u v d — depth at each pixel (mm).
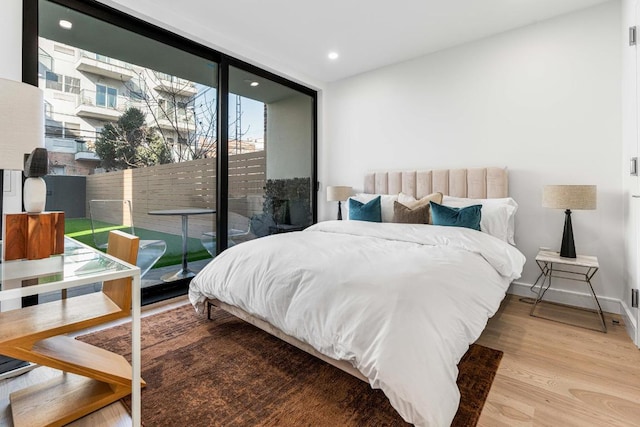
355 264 1632
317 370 1688
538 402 1423
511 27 2898
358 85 4070
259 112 3686
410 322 1205
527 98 2865
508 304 2701
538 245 2830
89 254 1423
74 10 2312
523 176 2893
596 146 2564
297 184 4230
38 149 1243
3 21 1888
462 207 2795
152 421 1308
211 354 1854
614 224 2498
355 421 1307
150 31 2713
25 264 1182
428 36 3072
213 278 2117
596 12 2545
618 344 1979
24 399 1321
